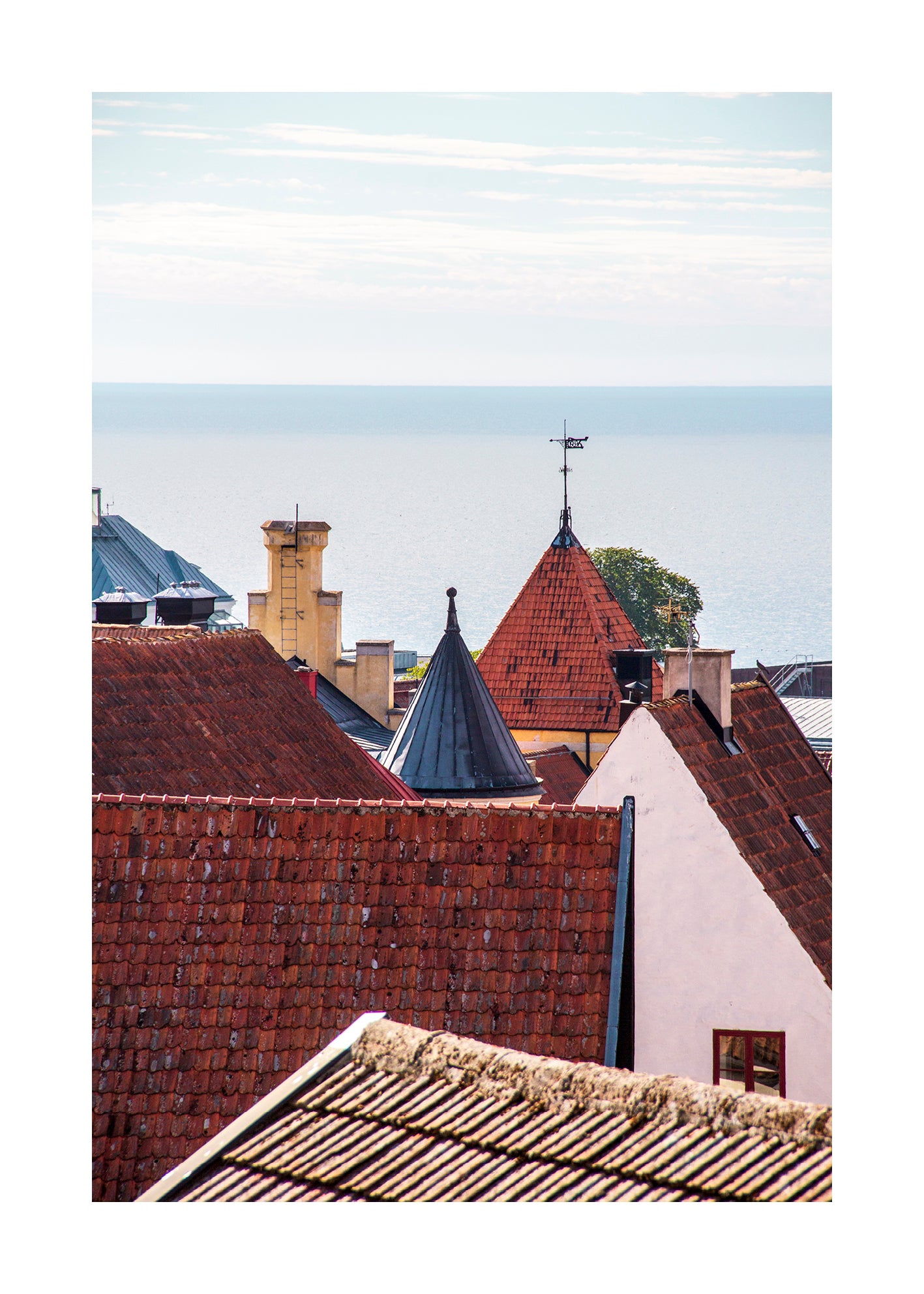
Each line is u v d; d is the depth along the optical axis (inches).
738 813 1366.9
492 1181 663.8
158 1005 1030.4
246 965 1044.5
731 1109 661.3
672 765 1346.0
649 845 1338.6
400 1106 721.6
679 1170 644.7
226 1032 1024.9
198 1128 994.1
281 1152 718.5
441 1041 740.7
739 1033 1286.9
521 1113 697.0
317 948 1051.9
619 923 1051.3
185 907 1061.8
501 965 1044.5
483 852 1079.6
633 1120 675.4
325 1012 1032.8
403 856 1081.4
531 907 1059.9
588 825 1085.8
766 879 1322.6
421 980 1040.2
